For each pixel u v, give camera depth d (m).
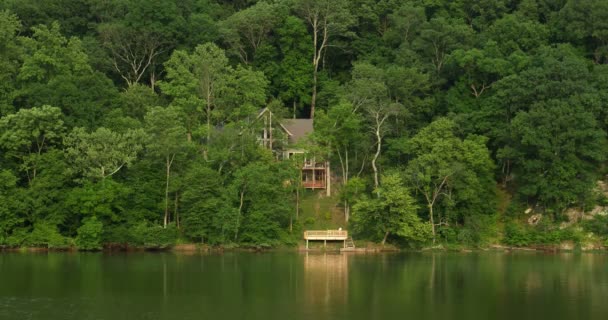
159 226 86.00
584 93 92.50
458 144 90.56
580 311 50.53
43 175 86.12
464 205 91.06
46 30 97.12
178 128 88.44
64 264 71.69
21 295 54.66
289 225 91.56
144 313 48.97
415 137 93.50
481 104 102.25
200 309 50.38
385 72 103.31
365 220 86.44
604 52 107.62
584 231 90.06
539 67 97.19
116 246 86.06
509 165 100.19
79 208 84.69
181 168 91.06
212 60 100.81
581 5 109.19
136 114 101.19
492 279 64.06
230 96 99.50
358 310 50.50
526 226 92.31
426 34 109.38
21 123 86.06
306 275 66.00
